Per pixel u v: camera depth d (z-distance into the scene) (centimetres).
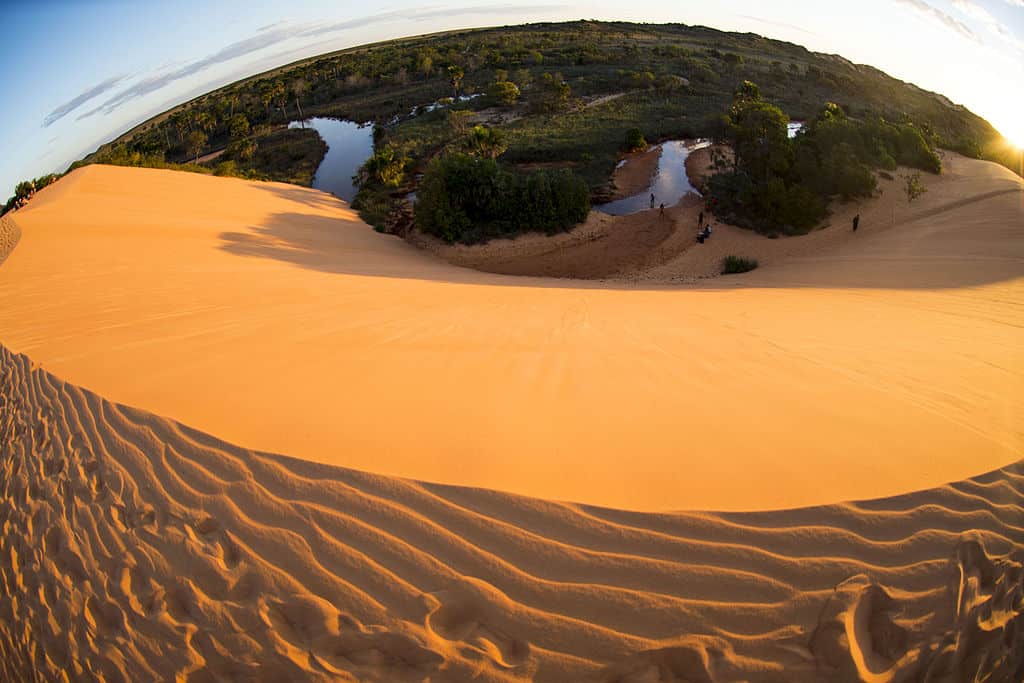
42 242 1252
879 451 331
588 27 11969
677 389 447
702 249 2339
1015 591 284
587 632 249
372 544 278
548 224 2533
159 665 275
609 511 280
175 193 2258
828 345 614
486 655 248
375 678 247
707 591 255
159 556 302
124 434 379
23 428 440
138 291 880
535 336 657
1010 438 353
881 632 254
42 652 313
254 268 1234
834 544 268
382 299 954
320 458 324
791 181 2598
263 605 270
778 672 242
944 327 742
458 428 366
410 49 10756
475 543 274
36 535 354
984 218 1981
